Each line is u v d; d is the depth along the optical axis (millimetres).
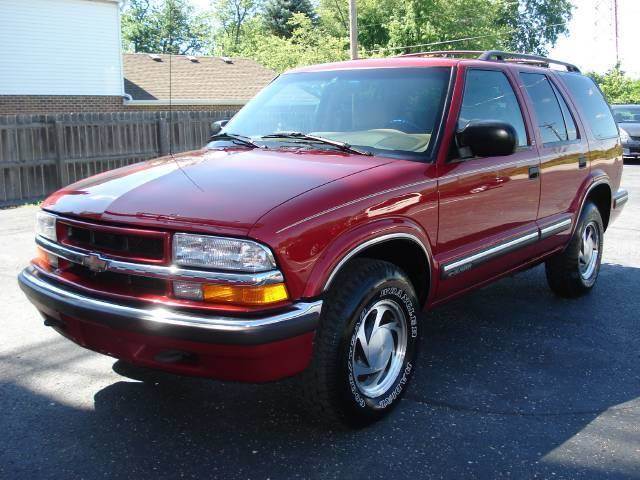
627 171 17172
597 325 5133
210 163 3695
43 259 3559
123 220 3076
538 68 5293
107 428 3410
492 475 3012
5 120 12672
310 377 3152
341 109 4301
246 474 2994
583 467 3094
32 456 3127
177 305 2926
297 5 52812
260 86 28719
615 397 3857
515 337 4852
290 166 3551
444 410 3658
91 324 3133
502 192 4324
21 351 4465
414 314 3621
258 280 2850
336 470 3031
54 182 13648
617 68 46000
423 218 3633
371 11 36062
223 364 2926
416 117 4020
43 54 20562
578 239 5508
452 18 34969
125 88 24578
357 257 3404
